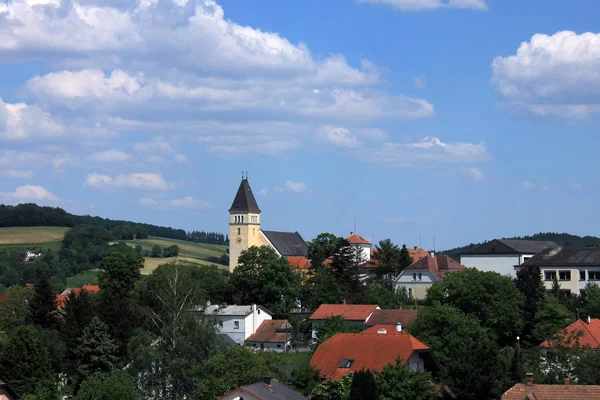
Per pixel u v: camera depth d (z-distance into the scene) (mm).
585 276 149000
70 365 109625
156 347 90312
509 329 117125
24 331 103312
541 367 81688
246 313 147250
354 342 88375
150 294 129875
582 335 94562
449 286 120938
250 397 67312
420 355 88438
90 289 170625
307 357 118000
